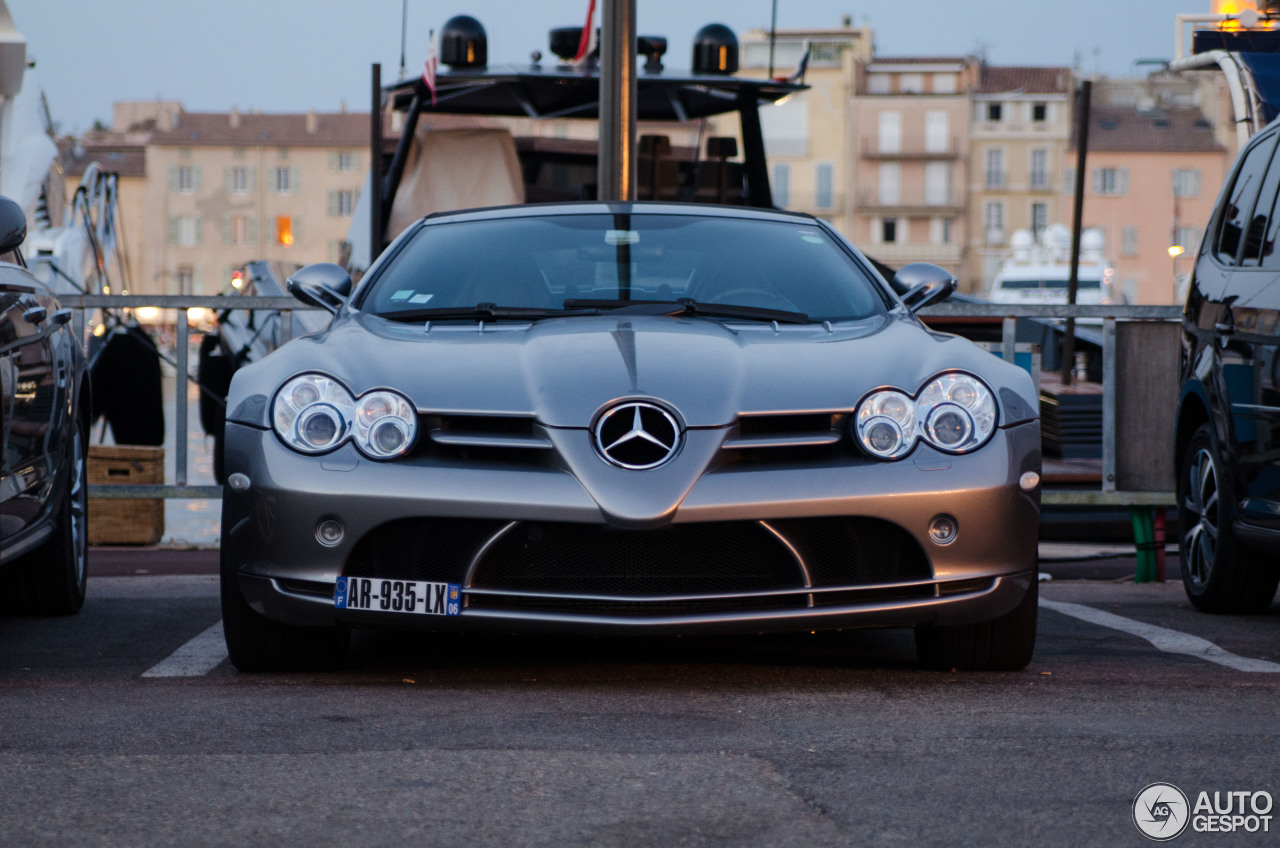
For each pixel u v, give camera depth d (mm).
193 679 4301
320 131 110500
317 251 109875
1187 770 3084
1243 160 6512
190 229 109812
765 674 4355
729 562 4051
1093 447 8242
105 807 2795
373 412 4117
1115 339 7320
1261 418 5590
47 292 5340
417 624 4039
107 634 5297
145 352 14102
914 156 94500
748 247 5285
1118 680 4250
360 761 3150
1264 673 4422
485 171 11477
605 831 2650
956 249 94938
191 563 8016
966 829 2672
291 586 4121
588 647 4902
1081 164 11125
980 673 4395
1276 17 9820
